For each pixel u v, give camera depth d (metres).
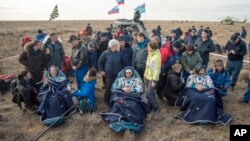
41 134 6.79
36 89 8.34
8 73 13.16
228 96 9.50
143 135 6.83
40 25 54.34
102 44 11.62
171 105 8.51
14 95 8.21
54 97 7.45
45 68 8.85
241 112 8.16
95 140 6.61
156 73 7.32
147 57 7.84
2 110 8.41
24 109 8.21
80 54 8.83
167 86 8.46
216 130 7.02
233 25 52.75
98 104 8.74
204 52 9.67
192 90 7.62
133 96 7.25
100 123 7.36
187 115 7.39
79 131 6.95
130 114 6.87
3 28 44.44
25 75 8.14
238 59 9.62
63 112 7.48
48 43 9.58
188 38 12.51
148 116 7.58
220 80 8.57
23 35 32.88
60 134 6.91
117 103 7.09
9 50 21.33
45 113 7.40
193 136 6.73
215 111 7.29
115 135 6.80
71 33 36.41
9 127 7.21
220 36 32.72
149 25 53.41
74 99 7.77
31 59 8.54
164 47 8.43
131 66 8.44
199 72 7.73
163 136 6.70
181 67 8.34
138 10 17.36
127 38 12.17
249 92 8.76
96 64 11.19
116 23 17.00
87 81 7.86
